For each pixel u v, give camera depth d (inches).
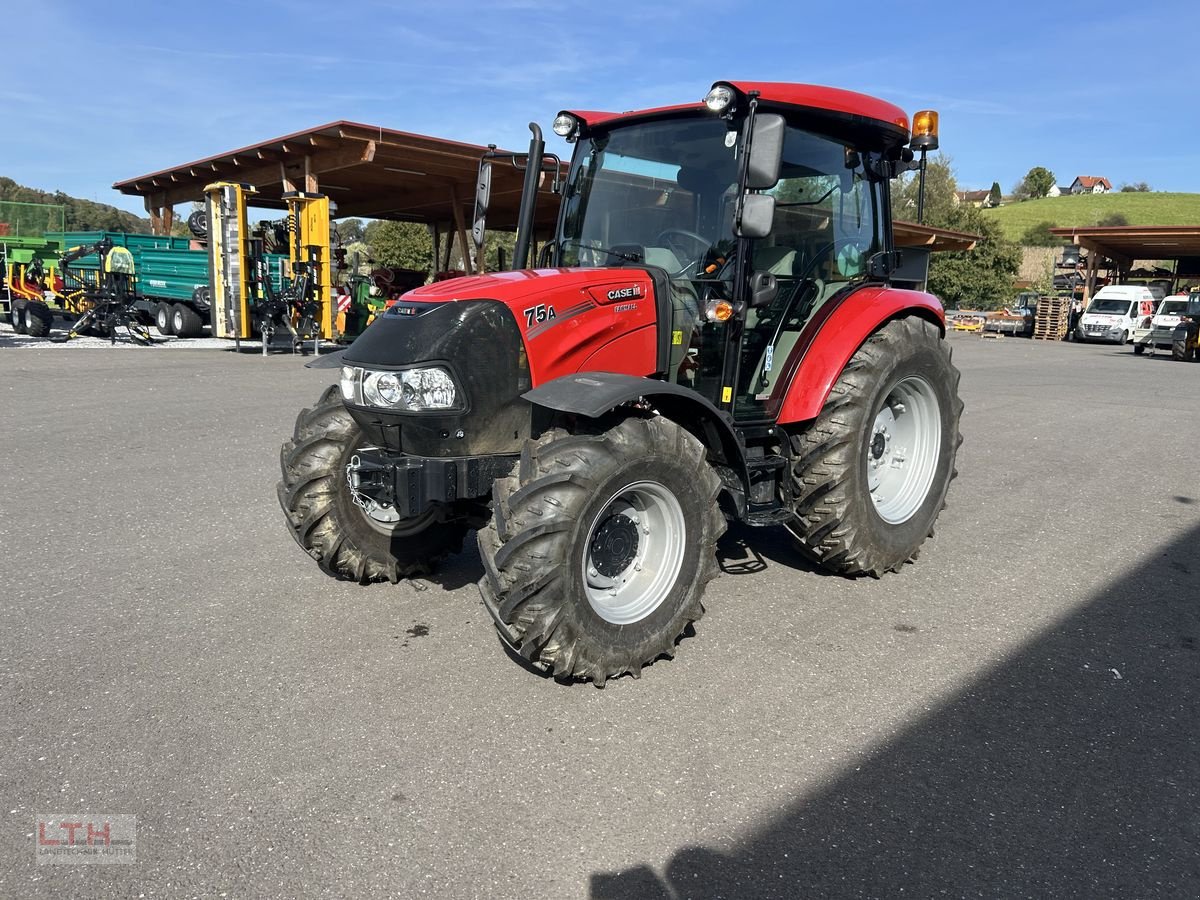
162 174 863.1
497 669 139.3
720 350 163.2
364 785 107.9
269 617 157.8
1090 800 108.0
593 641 129.3
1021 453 323.9
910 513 188.5
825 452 167.8
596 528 132.8
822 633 155.9
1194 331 906.7
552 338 138.1
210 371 492.4
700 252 158.9
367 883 91.1
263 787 107.0
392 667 139.3
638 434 132.3
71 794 105.0
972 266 1622.8
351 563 166.1
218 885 90.5
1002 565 194.7
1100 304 1225.4
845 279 186.4
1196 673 142.8
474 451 135.9
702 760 114.7
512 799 105.7
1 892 88.9
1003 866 95.7
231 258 581.3
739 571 186.9
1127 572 191.0
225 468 265.6
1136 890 92.4
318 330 599.5
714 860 95.7
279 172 738.2
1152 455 322.7
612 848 97.2
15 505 223.0
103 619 155.3
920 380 187.0
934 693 134.3
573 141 178.7
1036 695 134.3
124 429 320.2
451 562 188.2
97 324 649.6
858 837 100.1
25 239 823.1
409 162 657.6
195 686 131.7
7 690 129.3
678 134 161.8
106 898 88.4
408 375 130.8
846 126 173.8
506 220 904.3
